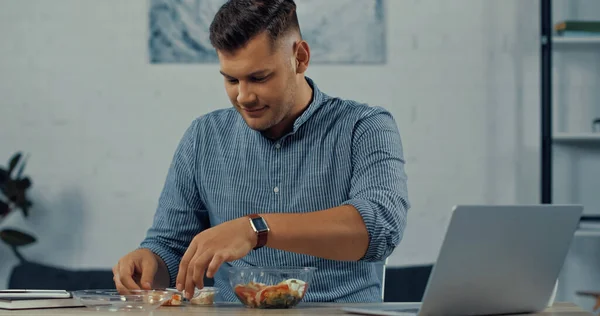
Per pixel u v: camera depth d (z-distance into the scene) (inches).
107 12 140.5
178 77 140.0
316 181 73.9
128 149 140.5
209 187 77.4
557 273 54.1
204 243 53.7
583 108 138.6
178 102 139.9
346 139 73.4
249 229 54.8
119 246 140.0
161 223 77.3
